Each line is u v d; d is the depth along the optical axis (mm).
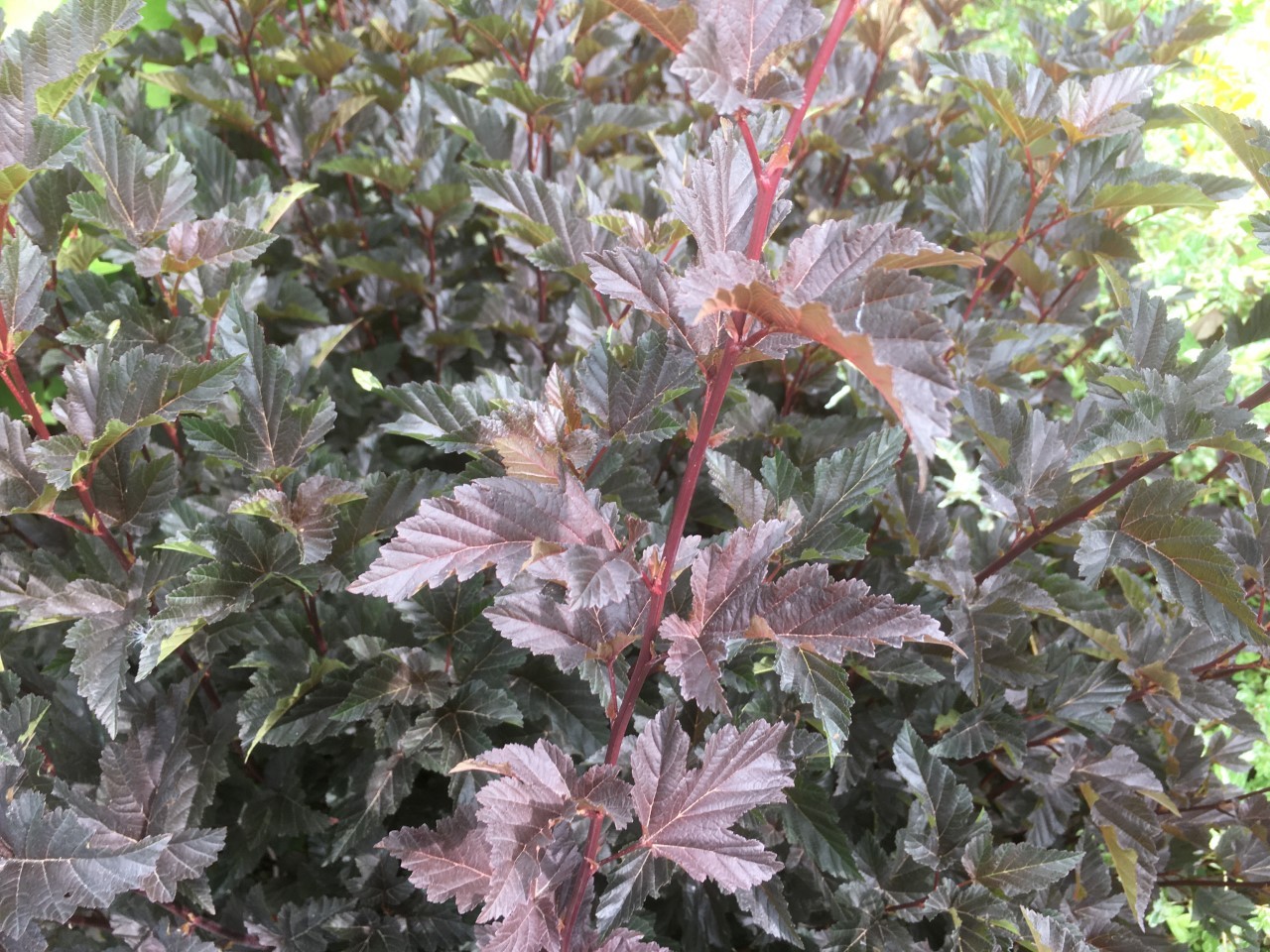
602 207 551
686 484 279
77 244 498
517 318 655
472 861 323
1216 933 530
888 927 439
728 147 280
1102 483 599
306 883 500
